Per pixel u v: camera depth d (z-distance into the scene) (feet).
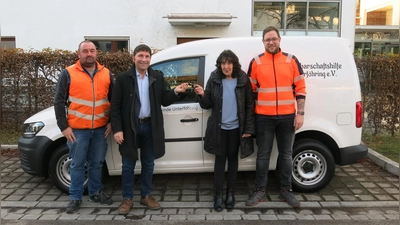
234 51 13.56
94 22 35.70
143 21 35.78
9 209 12.74
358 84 13.78
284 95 12.26
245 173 16.38
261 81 12.33
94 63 12.14
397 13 50.85
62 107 11.85
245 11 35.76
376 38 51.80
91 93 12.03
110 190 14.47
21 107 22.93
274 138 13.61
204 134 13.38
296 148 13.64
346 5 36.37
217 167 12.60
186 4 35.63
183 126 13.32
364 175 16.07
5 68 22.35
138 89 11.80
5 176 16.07
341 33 36.83
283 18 36.76
